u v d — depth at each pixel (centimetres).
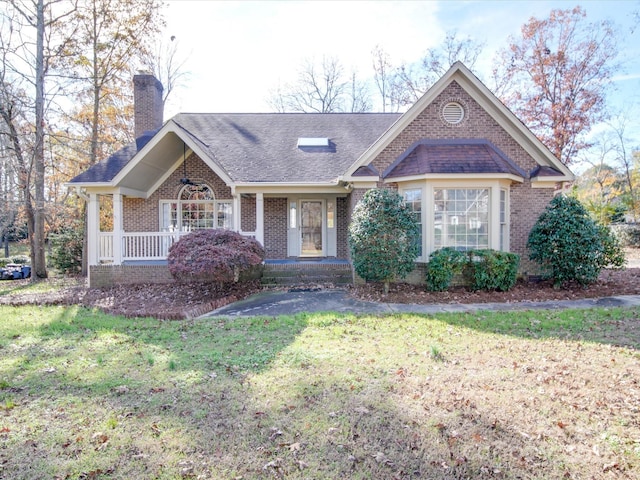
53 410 383
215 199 1423
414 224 955
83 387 436
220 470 293
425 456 308
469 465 297
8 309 889
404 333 645
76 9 1705
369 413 371
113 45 1822
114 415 372
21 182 1686
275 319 752
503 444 323
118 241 1199
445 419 359
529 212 1113
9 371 485
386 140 1096
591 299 903
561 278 996
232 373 473
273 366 495
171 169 1410
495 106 1108
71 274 1827
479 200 1051
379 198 958
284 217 1465
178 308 845
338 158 1327
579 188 3130
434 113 1123
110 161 1278
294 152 1360
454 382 440
